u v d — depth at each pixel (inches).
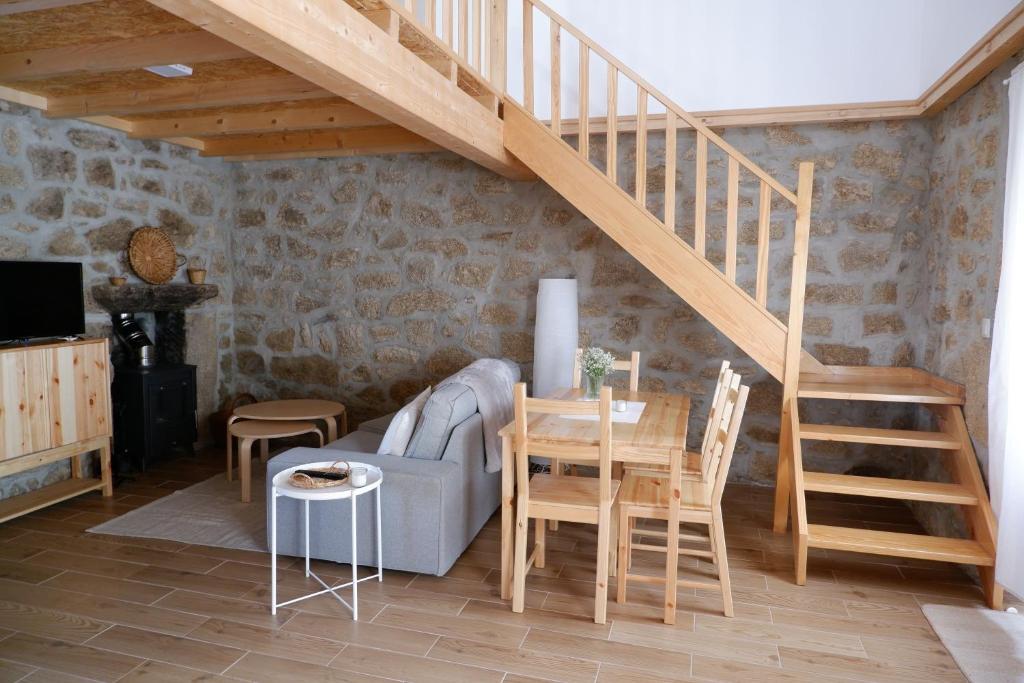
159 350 210.1
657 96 150.6
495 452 142.9
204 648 100.7
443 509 120.6
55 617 109.2
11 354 141.6
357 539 124.8
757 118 169.8
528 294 196.1
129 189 187.5
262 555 134.5
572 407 105.7
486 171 197.2
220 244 221.5
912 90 160.9
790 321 144.9
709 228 179.5
